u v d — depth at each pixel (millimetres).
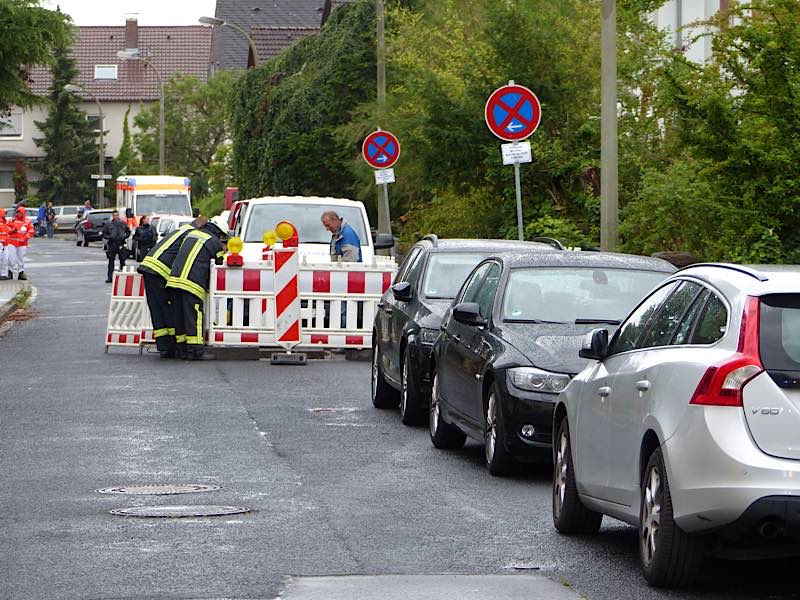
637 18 60094
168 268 46375
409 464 26734
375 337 35906
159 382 40125
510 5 58062
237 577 17312
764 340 15688
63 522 20766
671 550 16297
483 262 29562
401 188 78688
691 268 18156
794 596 16562
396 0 90125
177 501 22547
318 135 104812
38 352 49062
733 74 38125
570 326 26344
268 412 33938
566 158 57344
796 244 38062
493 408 25250
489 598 16297
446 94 59000
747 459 15297
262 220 53406
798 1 36969
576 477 19781
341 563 18172
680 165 42500
